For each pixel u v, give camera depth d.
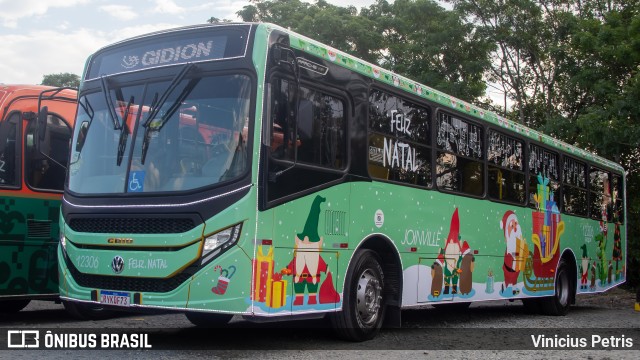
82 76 8.24
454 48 27.31
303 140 7.49
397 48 30.27
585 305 17.81
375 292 8.59
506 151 12.41
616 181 18.05
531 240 13.10
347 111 8.29
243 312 6.58
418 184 9.62
